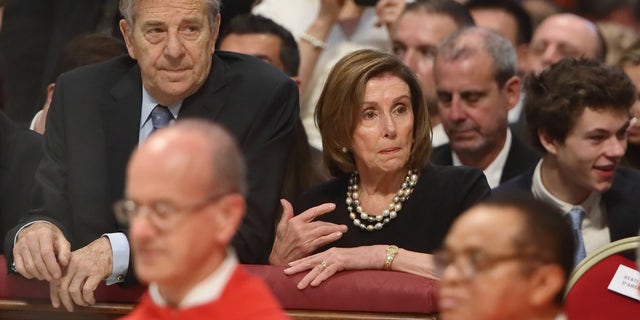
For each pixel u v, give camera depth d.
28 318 10.36
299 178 13.20
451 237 6.48
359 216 10.97
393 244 10.80
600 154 12.12
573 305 9.63
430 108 15.86
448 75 14.58
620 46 18.08
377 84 10.70
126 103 11.31
